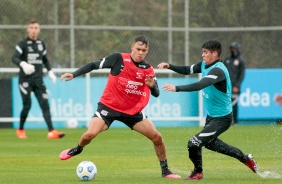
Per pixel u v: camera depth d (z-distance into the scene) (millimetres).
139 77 33281
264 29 76250
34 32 58031
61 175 35688
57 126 72312
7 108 70188
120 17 77125
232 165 39969
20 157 45094
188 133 63125
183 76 74500
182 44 75938
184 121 72000
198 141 32719
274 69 73438
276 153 46812
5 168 39062
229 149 34094
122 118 33531
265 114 73500
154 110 71625
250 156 34312
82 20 75625
